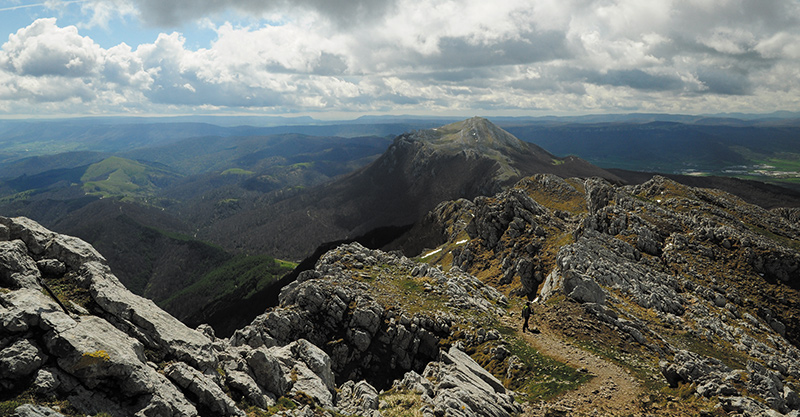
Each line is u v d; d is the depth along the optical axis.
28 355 20.09
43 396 19.47
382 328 61.78
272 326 58.62
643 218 102.62
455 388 34.56
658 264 86.44
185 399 23.34
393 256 87.25
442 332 59.00
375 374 58.09
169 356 26.06
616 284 71.12
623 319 56.44
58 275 27.00
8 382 19.34
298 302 64.62
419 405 32.81
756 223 120.75
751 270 85.06
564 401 37.16
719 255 89.38
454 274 78.94
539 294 81.94
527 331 54.22
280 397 29.70
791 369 55.56
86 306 25.53
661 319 62.75
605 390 38.72
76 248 28.97
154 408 21.41
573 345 48.88
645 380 40.78
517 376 44.09
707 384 36.91
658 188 135.62
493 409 33.22
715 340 59.94
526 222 116.94
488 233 120.75
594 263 75.06
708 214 109.88
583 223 99.75
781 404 35.28
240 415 24.98
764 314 76.50
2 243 25.88
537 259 97.88
